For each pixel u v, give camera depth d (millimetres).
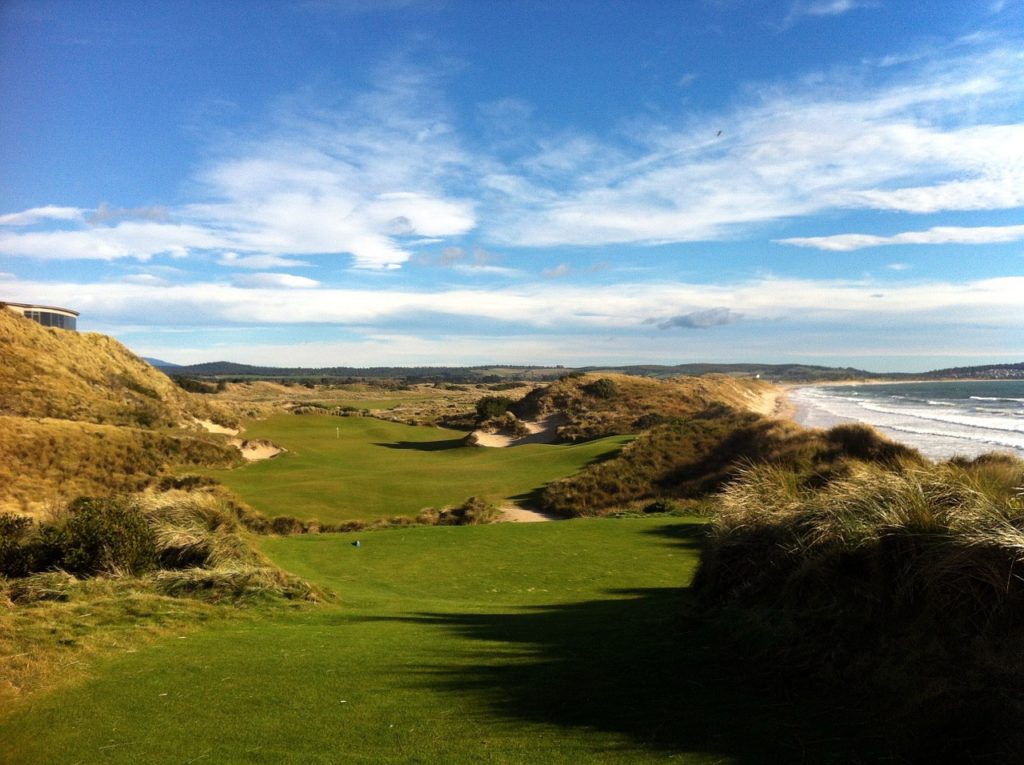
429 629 6988
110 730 3957
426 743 3734
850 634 4891
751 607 6301
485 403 52500
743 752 3508
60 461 24578
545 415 49312
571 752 3566
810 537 6090
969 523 4891
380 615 7926
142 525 9477
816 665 4766
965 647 4215
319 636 6539
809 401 96938
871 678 4340
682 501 22500
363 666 5352
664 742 3678
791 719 3971
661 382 58094
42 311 58875
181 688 4730
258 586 8547
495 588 10555
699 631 6219
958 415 65500
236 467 30562
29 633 5805
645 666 5195
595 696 4504
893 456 19344
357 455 36094
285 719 4137
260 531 18344
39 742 3781
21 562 8492
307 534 16422
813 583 5633
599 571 11461
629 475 24844
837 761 3373
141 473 25906
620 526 15320
